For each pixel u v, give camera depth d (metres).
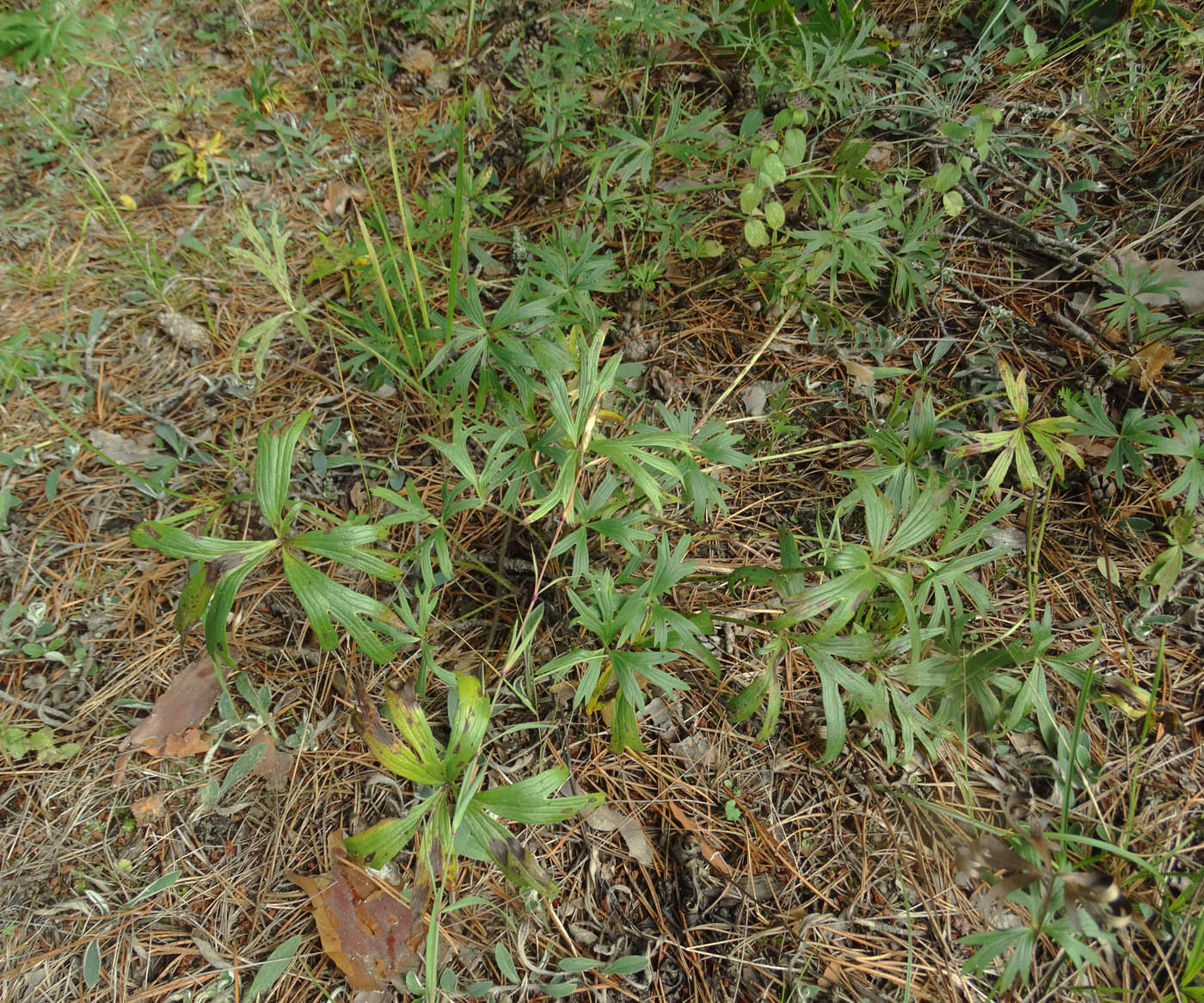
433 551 2.45
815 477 2.63
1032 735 2.19
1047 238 2.92
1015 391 2.21
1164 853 1.93
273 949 1.91
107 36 3.72
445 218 2.91
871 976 1.87
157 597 2.43
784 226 3.05
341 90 3.60
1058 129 3.18
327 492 2.61
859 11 3.27
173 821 2.08
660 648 1.86
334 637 1.61
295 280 3.09
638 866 2.03
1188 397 2.61
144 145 3.46
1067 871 1.54
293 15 3.88
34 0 3.66
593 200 2.85
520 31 3.59
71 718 2.21
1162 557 2.28
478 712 1.62
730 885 1.99
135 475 2.52
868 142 2.50
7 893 1.97
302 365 2.90
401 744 1.62
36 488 2.60
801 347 2.90
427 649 1.99
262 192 3.31
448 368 2.27
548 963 1.89
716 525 2.53
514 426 2.13
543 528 2.46
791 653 2.31
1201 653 2.30
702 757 2.17
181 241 3.10
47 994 1.85
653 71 3.50
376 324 2.79
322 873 2.00
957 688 1.93
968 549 2.44
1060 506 2.56
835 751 1.76
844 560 1.73
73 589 2.42
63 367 2.84
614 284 2.77
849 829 2.08
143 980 1.88
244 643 2.34
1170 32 3.17
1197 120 3.06
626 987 1.86
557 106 3.12
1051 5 3.35
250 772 2.15
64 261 3.11
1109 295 2.62
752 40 3.15
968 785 2.11
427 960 1.53
